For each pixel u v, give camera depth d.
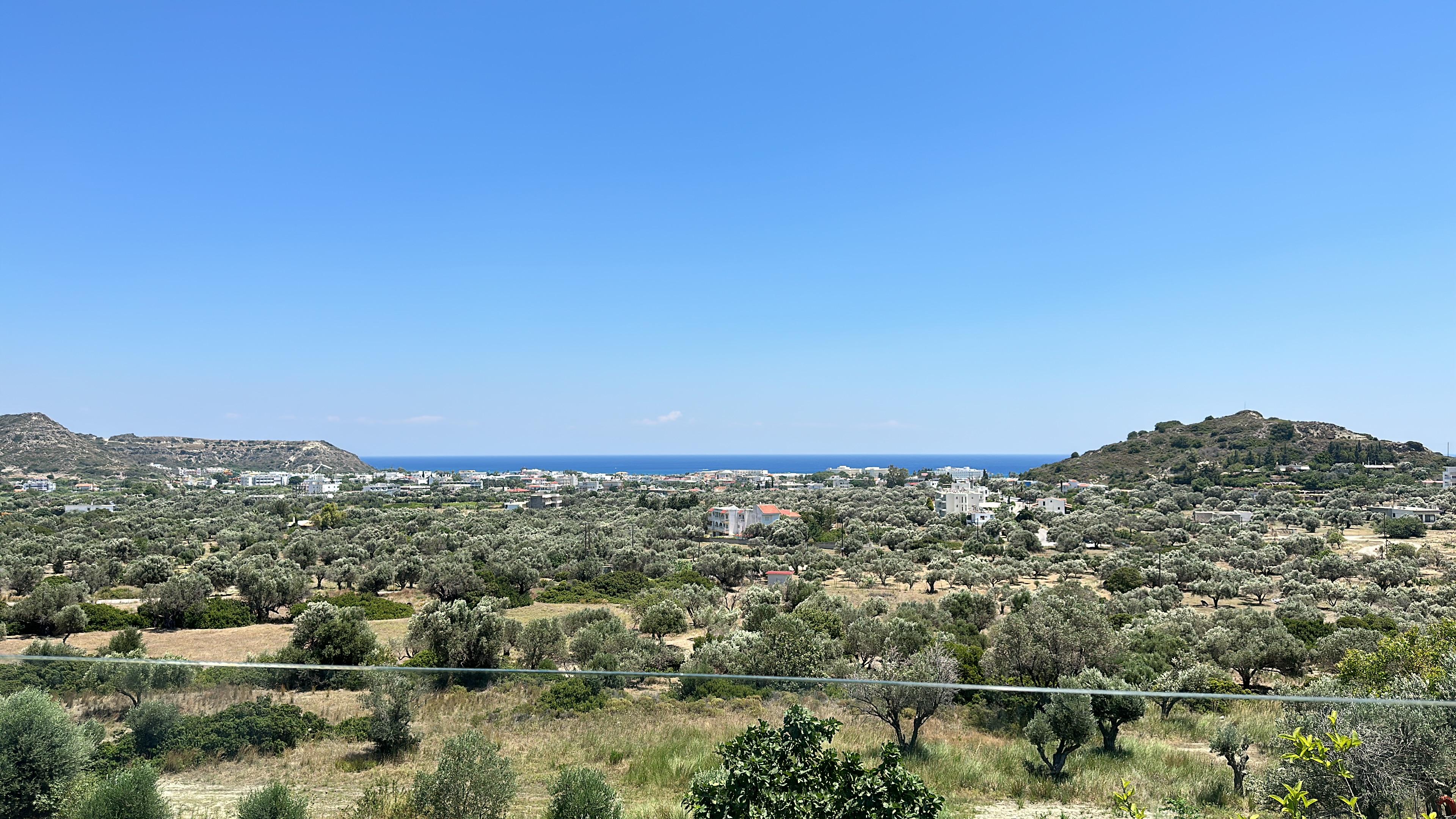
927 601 56.75
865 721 11.58
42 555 69.25
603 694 11.65
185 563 71.38
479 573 62.16
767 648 30.09
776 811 6.36
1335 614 52.16
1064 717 11.54
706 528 120.88
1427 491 131.25
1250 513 114.06
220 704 10.62
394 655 33.41
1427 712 8.73
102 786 8.60
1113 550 88.88
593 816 8.66
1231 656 33.78
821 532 108.38
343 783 9.57
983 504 131.88
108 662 10.21
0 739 8.77
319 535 89.88
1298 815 6.61
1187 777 10.81
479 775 9.12
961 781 10.51
